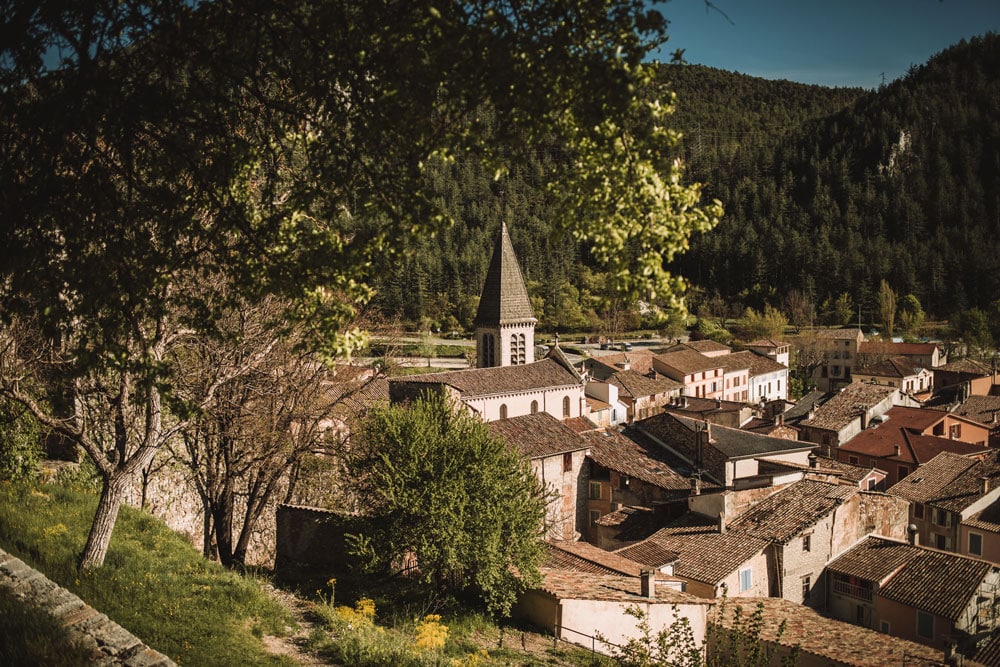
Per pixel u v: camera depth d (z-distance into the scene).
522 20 9.16
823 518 38.81
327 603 23.17
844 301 189.12
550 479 46.06
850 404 73.31
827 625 31.41
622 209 10.02
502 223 80.12
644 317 172.50
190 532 29.64
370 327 32.31
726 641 27.45
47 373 17.42
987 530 47.34
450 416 29.14
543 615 25.64
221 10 9.85
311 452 27.84
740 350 139.12
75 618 12.27
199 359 23.66
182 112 10.39
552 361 72.94
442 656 18.36
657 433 50.84
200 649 14.78
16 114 9.61
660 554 36.03
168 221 10.91
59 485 23.64
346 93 10.52
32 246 9.89
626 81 8.80
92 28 9.51
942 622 34.94
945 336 164.38
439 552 25.08
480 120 10.39
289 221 12.21
